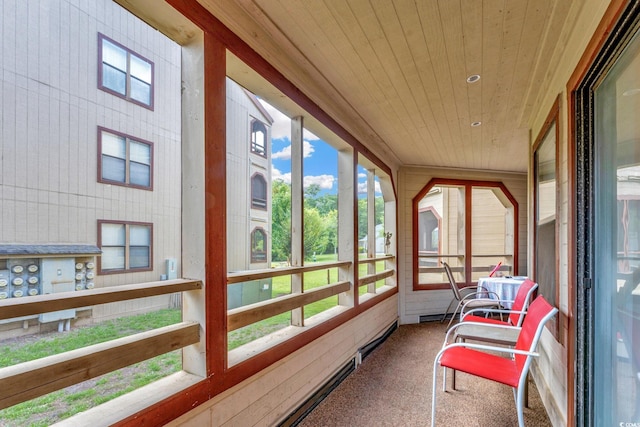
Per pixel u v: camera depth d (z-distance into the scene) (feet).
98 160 13.56
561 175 6.47
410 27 5.75
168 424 4.08
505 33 5.90
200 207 4.80
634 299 3.83
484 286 14.52
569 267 5.57
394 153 14.55
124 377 7.41
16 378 2.82
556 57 6.57
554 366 6.85
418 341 13.12
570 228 5.54
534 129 10.07
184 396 4.30
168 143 16.56
